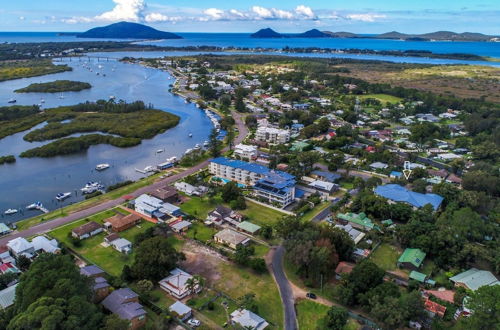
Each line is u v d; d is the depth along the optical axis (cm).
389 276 12638
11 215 17188
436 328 10056
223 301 11312
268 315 10788
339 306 11181
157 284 12038
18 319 8138
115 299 10588
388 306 9888
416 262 12950
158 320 9975
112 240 14438
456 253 13025
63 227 15575
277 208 17550
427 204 16262
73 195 19438
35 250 13425
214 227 15812
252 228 15325
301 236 12900
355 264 13100
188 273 12581
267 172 19675
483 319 8888
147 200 17388
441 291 11675
